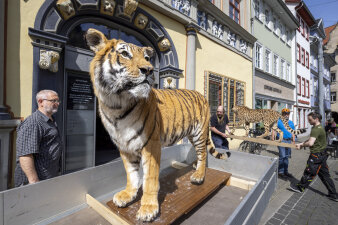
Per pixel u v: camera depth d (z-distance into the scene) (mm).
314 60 18172
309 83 16078
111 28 4039
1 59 2541
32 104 2787
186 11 5129
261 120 4422
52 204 1423
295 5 13023
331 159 6438
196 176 1956
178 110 1776
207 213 1568
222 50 6668
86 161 3572
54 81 2969
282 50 11859
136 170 1645
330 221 2516
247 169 2385
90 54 3559
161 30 4570
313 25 15977
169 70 4590
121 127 1345
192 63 5223
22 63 2740
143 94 1163
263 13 9867
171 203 1520
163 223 1262
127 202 1496
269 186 1869
